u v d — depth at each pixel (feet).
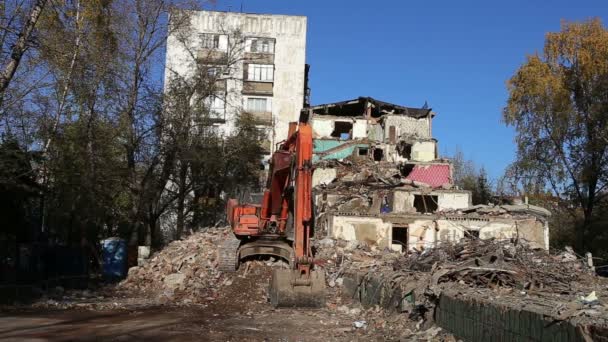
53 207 97.96
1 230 78.38
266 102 174.29
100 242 107.14
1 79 58.13
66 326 39.81
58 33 76.59
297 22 179.73
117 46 97.96
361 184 130.62
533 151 150.41
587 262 62.08
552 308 23.58
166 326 40.19
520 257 42.27
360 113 173.27
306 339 35.50
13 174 76.13
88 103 92.73
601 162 141.28
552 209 159.12
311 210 47.19
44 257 80.94
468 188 199.41
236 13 176.76
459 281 35.96
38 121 84.28
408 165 149.18
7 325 40.14
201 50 161.17
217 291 58.29
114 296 64.54
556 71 149.28
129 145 104.12
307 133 47.34
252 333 37.58
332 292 57.98
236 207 68.39
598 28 145.69
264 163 154.61
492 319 27.17
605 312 21.86
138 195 107.14
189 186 129.90
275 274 47.91
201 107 123.34
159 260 79.10
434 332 33.58
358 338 35.83
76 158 91.56
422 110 166.09
